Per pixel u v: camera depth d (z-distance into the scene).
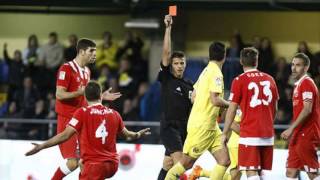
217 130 33.34
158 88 52.59
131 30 62.41
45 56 58.06
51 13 62.50
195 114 33.06
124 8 58.41
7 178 43.59
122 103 52.78
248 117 31.25
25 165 43.47
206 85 32.69
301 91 34.09
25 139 49.47
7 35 63.78
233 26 62.25
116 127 30.11
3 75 60.06
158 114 51.94
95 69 57.06
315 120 34.41
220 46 32.81
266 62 55.34
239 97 31.22
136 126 47.75
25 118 54.06
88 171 29.33
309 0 54.94
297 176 34.97
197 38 62.28
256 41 56.25
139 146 42.91
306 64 34.34
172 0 56.22
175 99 35.03
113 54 57.75
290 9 56.69
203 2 56.44
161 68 35.25
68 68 33.38
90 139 29.48
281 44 62.12
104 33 59.25
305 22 61.81
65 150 33.41
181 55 35.22
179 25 60.62
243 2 56.62
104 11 61.69
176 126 35.00
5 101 58.34
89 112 29.59
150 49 60.25
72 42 57.00
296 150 34.59
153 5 56.69
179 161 33.56
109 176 29.94
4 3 58.34
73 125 29.41
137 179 42.84
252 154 31.12
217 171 33.25
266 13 62.06
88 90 29.86
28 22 63.88
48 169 43.19
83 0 57.53
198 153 33.06
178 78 35.38
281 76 53.88
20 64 57.38
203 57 59.56
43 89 56.47
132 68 56.22
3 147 43.75
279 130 48.09
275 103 31.81
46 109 53.44
